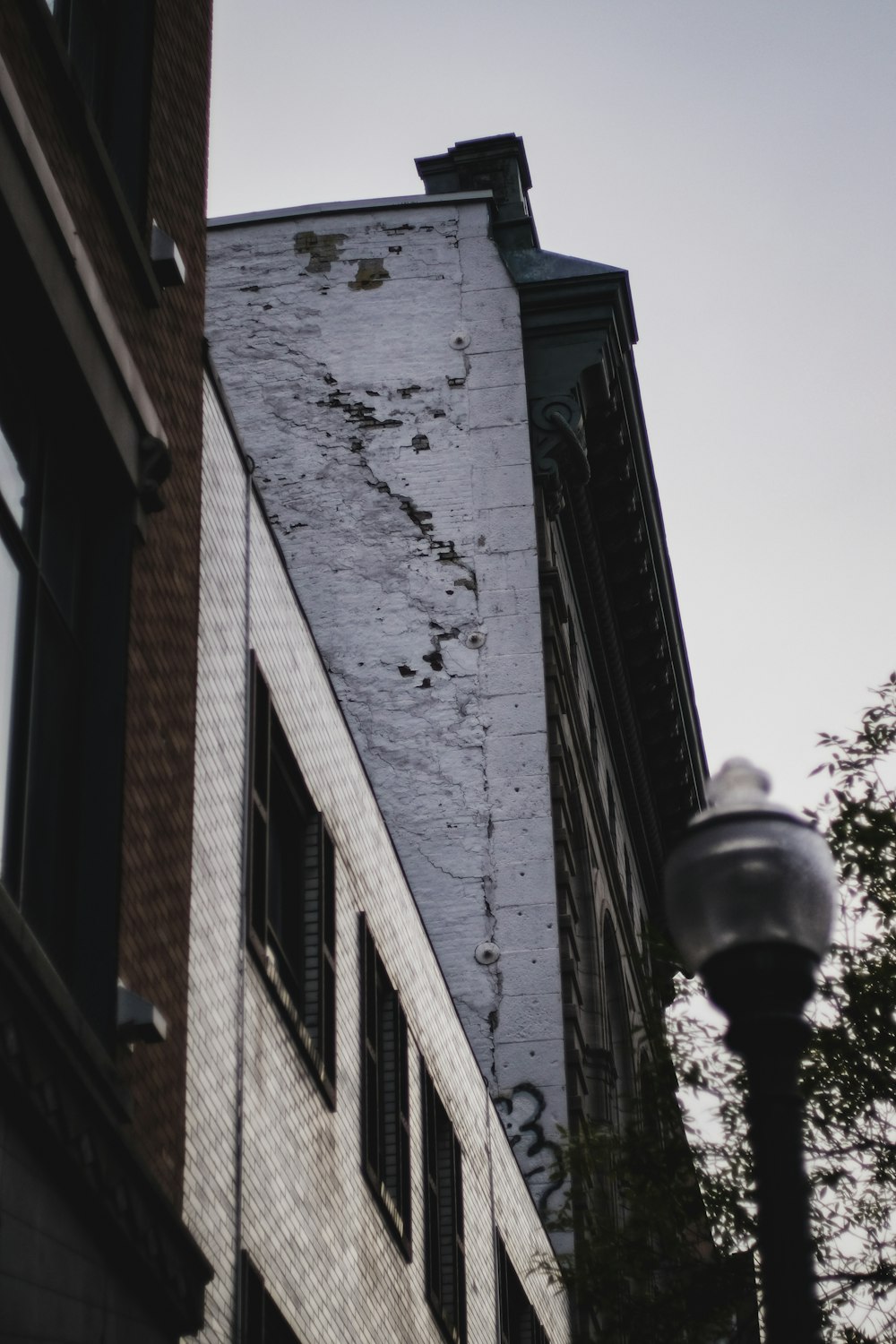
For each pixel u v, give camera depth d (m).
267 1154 11.99
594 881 32.69
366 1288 14.27
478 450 30.17
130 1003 9.14
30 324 9.27
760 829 6.57
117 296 10.82
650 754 40.72
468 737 28.44
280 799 14.24
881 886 15.46
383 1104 16.19
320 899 14.27
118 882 9.41
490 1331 19.64
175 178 12.41
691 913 6.55
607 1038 30.78
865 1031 14.92
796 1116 6.26
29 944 7.73
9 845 8.65
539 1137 26.02
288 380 30.91
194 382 12.22
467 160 32.84
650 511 34.81
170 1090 9.87
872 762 15.91
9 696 8.81
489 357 30.78
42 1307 7.76
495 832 27.86
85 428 9.95
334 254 31.70
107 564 10.16
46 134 9.80
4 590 8.87
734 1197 15.23
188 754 10.98
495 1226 20.66
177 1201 9.73
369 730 28.59
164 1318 9.51
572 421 30.38
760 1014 6.38
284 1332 11.95
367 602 29.36
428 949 18.97
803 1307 5.94
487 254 31.52
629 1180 16.00
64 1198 8.11
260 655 13.47
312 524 29.94
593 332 31.02
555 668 29.14
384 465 30.22
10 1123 7.53
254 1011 12.13
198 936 11.12
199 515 11.92
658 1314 15.18
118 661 9.95
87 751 9.70
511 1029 26.73
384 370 30.81
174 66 12.69
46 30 9.69
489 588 29.27
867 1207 14.57
